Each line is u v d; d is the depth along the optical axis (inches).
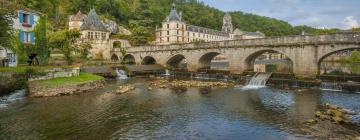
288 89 1533.0
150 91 1534.2
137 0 5895.7
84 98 1299.2
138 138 753.0
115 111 1049.5
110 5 5132.9
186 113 1018.7
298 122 876.0
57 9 4443.9
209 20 6555.1
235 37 6195.9
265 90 1523.1
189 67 2470.5
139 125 871.1
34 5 3939.5
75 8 4808.1
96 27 3553.2
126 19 5324.8
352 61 3474.4
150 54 2883.9
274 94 1385.3
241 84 1796.3
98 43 3533.5
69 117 958.4
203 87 1674.5
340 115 918.4
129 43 3919.8
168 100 1264.8
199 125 867.4
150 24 5265.8
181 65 3339.1
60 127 847.1
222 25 6855.3
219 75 2085.4
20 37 1689.2
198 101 1238.3
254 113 1007.0
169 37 4761.3
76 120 924.0
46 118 942.4
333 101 1177.4
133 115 992.9
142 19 5334.6
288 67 2815.0
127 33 4717.0
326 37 1558.8
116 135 777.6
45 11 4146.2
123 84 1841.8
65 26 4153.5
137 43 4065.0
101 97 1332.4
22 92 1369.3
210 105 1151.0
